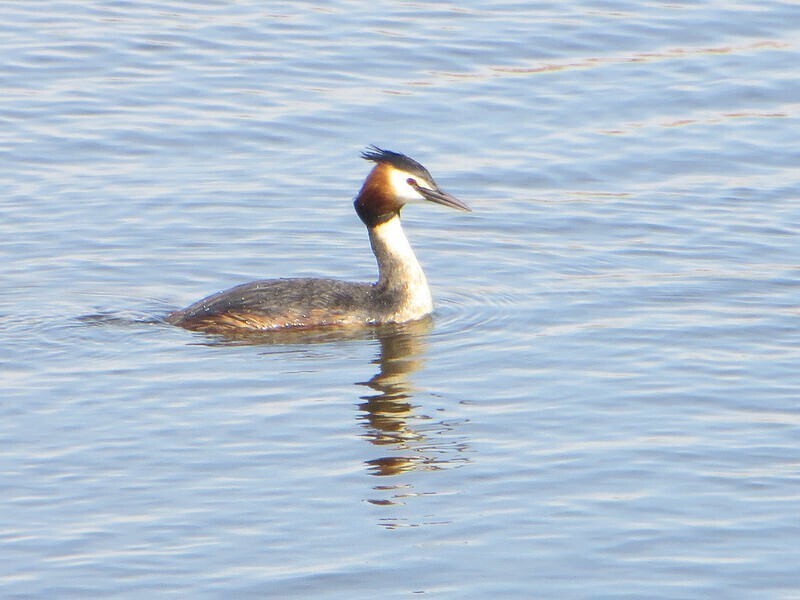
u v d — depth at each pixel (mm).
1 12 26984
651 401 13469
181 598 10266
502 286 16938
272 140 21781
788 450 12414
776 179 20375
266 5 27562
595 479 11961
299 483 11938
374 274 17453
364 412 13305
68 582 10445
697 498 11617
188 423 13062
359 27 26312
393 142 21703
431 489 11820
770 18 26438
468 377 14164
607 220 19000
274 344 15086
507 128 22250
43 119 22391
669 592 10297
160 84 23844
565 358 14609
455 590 10359
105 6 27531
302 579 10492
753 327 15336
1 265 17250
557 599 10227
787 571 10555
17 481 11906
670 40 25578
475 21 26578
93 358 14570
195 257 17719
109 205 19328
